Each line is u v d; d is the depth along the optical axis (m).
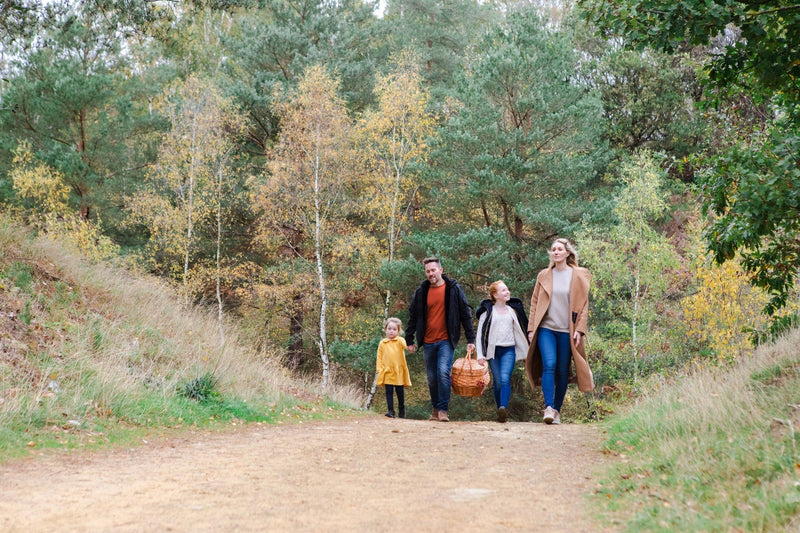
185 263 22.09
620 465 4.53
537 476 4.31
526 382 20.55
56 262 10.84
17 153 22.09
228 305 25.27
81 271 11.10
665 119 28.62
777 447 3.97
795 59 5.72
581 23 29.86
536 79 20.22
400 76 21.91
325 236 21.55
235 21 31.19
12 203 21.30
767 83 6.02
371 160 21.81
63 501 3.49
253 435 6.62
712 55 6.36
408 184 22.44
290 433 6.81
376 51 29.56
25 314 8.18
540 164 19.55
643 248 17.14
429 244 19.58
